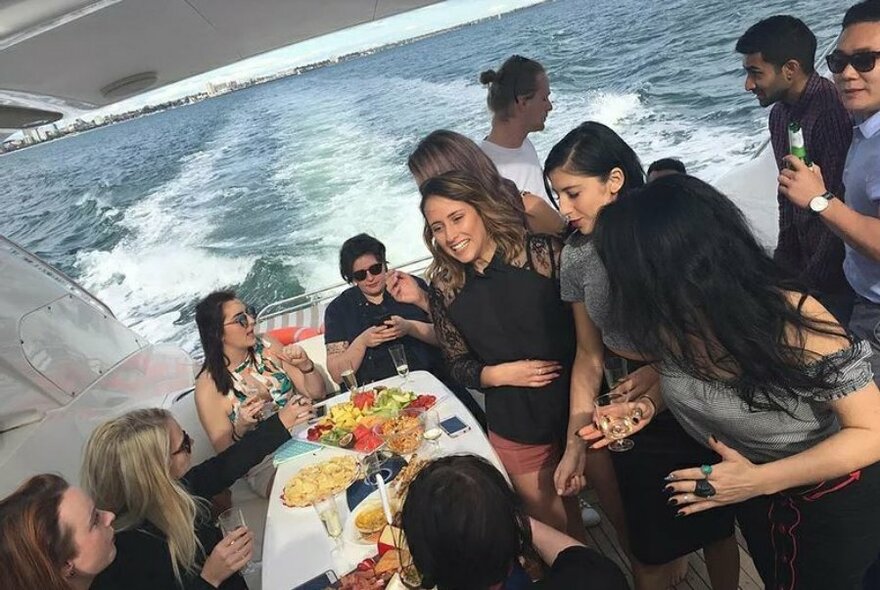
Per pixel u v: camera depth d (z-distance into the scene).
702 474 1.24
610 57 15.71
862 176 1.83
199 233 13.05
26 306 3.00
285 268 10.30
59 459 2.67
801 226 2.44
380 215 11.09
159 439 1.80
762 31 2.41
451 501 0.93
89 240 14.93
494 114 3.12
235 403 2.74
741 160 8.64
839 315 2.21
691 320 1.12
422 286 3.07
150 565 1.71
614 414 1.67
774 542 1.40
